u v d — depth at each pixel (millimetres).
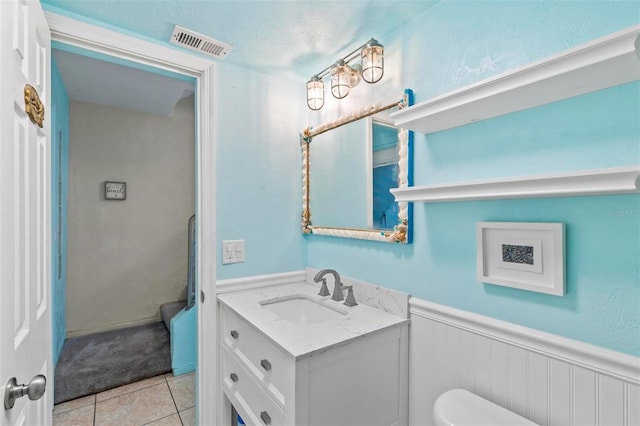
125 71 2391
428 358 1242
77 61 2207
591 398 837
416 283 1301
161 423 1852
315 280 1507
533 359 948
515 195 869
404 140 1312
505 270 1013
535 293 952
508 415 946
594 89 824
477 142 1097
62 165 2658
